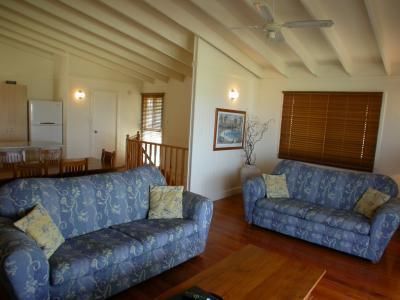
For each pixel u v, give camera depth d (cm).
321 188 441
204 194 549
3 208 247
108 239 269
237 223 461
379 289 300
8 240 209
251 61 585
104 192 305
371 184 410
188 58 564
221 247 374
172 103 771
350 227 362
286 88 602
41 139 691
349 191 420
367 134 517
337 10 353
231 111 575
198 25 455
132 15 425
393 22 355
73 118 762
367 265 349
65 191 279
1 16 516
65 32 541
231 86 569
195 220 328
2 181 341
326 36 390
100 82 799
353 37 419
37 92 721
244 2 375
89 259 233
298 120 589
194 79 495
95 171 416
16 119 662
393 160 496
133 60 643
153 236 281
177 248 307
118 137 851
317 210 399
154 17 450
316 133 570
